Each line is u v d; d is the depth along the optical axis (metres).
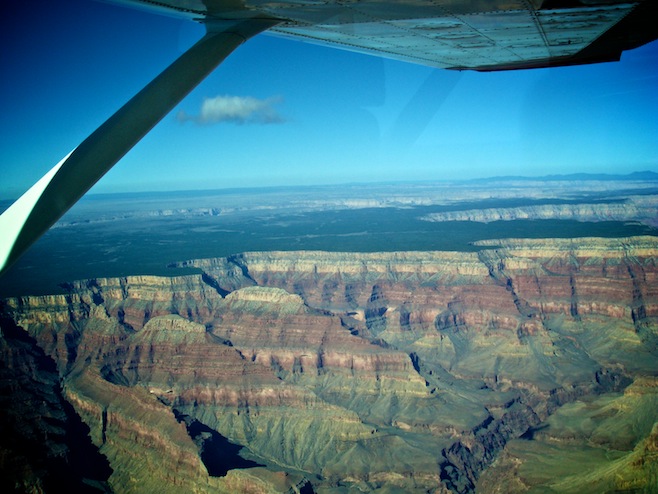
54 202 3.70
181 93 4.22
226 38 4.53
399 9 4.48
